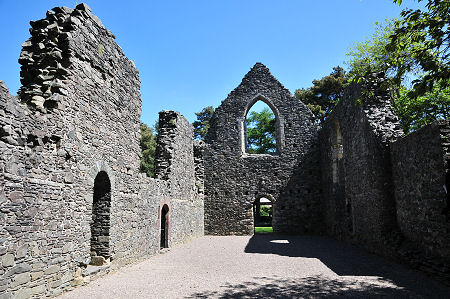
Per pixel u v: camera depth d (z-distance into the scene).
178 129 15.83
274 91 21.69
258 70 22.16
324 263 10.07
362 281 7.53
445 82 6.07
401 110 16.83
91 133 8.09
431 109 16.06
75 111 7.42
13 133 5.48
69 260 6.85
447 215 7.33
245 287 7.20
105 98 8.95
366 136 12.12
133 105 10.93
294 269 9.24
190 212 17.58
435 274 7.35
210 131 21.61
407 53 6.75
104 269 8.34
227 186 20.56
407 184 9.50
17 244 5.43
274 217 20.03
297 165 20.55
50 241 6.27
